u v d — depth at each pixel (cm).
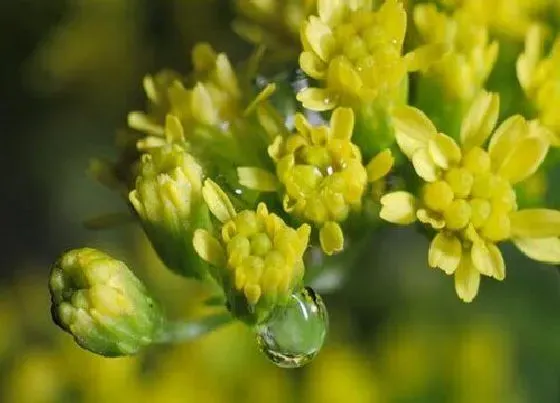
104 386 16
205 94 13
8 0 17
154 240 13
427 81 13
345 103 13
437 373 16
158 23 17
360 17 13
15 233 19
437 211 13
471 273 13
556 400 16
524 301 16
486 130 13
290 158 13
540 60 13
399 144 13
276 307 13
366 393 16
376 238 16
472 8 13
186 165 13
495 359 16
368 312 16
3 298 17
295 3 14
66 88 17
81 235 18
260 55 13
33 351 16
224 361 15
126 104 17
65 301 13
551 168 13
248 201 13
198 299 16
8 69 17
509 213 13
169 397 15
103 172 13
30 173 18
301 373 16
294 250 12
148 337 13
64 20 17
